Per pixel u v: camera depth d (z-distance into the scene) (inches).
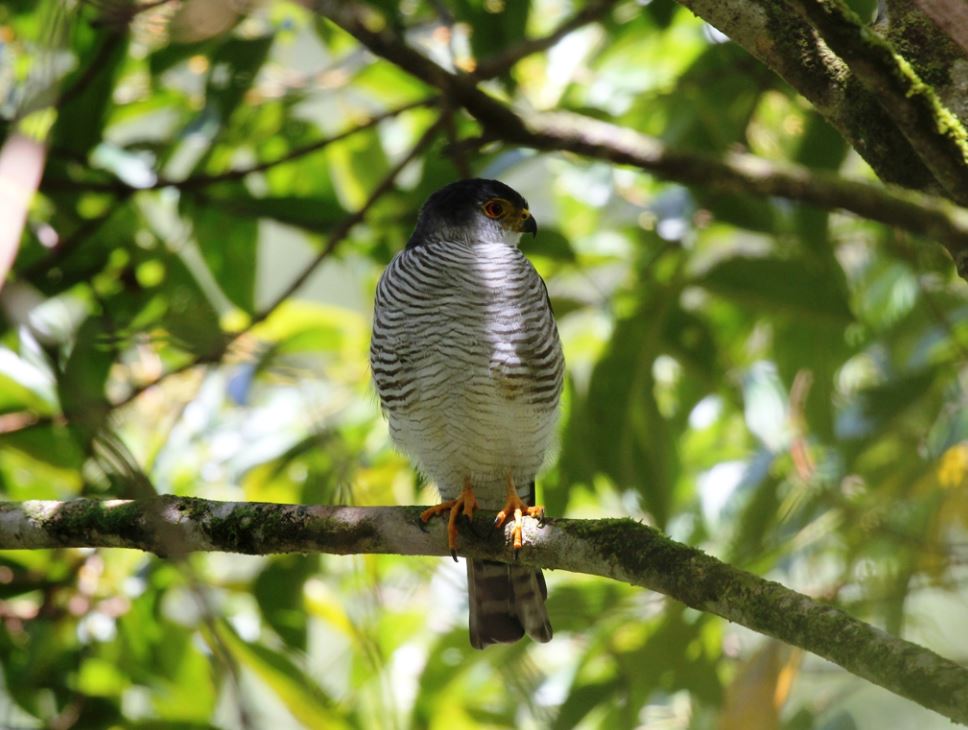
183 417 467.8
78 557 415.2
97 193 415.2
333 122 574.6
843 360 451.5
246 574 461.7
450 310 354.9
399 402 366.6
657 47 493.7
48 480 431.8
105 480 377.1
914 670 210.5
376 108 534.9
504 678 405.4
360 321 494.9
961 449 407.5
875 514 392.2
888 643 217.5
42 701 413.7
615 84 490.0
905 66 214.4
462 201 385.4
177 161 493.4
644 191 517.7
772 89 434.9
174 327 368.2
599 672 422.3
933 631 395.5
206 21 218.2
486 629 367.9
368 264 502.3
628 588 409.7
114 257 434.0
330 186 473.7
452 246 367.6
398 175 434.0
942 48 234.8
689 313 439.8
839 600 386.6
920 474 397.1
